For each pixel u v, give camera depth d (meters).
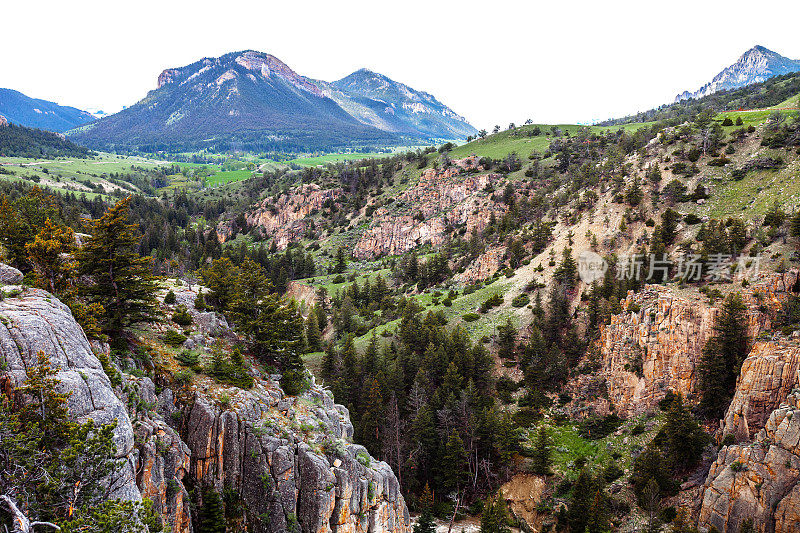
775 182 116.50
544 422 95.25
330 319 163.25
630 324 97.62
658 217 125.50
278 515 49.91
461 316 130.25
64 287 50.69
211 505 46.41
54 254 48.28
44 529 25.94
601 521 71.00
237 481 50.25
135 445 39.78
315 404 65.94
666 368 90.56
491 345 114.25
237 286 77.81
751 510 63.97
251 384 57.53
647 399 89.94
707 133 144.00
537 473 86.31
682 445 76.38
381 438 93.69
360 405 100.69
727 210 116.75
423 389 100.06
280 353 70.25
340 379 102.25
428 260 189.50
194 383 52.53
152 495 40.25
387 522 61.50
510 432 88.56
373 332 126.06
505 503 81.31
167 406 48.56
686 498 71.94
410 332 120.69
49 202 149.25
